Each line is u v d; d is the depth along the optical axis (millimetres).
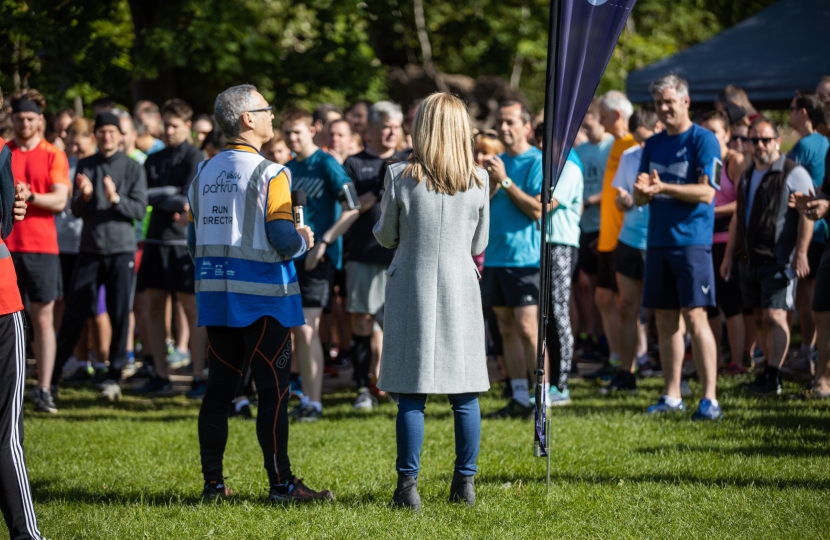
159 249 11609
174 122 11766
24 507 5051
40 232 10398
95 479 7219
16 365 5094
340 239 10680
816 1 17547
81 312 11500
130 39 22672
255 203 6254
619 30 6078
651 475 6961
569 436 8430
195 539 5543
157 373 12016
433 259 5957
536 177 9578
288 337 6434
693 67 16891
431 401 10914
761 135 10328
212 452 6480
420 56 30625
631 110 12016
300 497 6348
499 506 6137
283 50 23172
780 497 6199
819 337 9891
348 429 9203
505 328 9703
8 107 11977
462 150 6027
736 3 31688
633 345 11047
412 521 5793
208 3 18484
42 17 17750
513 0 30938
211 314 6246
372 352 11047
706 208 9047
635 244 10711
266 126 6539
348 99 20984
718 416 9023
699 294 8961
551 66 6246
